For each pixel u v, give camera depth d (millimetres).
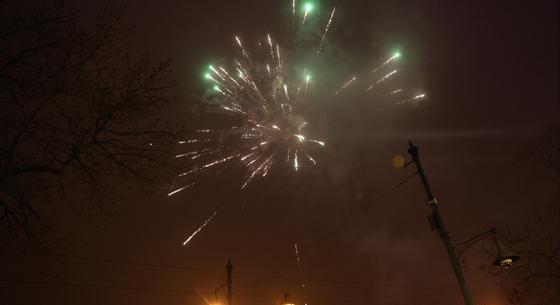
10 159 9312
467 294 11414
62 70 10086
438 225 12195
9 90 9750
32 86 9891
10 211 10023
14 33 9938
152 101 10664
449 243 12008
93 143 10195
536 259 22000
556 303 21672
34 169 9688
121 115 10359
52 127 9977
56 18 10234
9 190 9719
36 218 10219
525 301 22172
